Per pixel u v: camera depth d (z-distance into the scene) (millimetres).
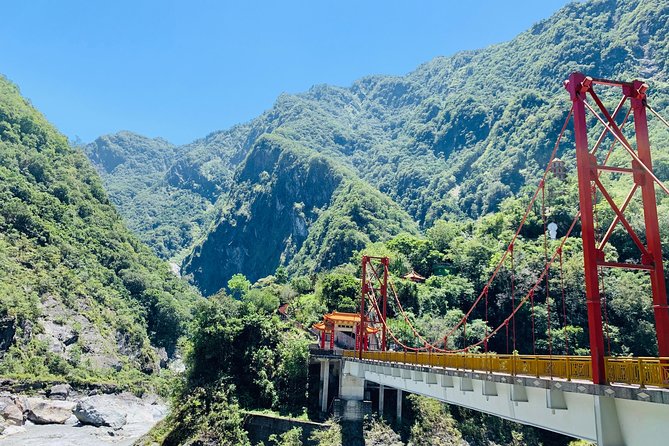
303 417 62250
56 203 147000
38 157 155375
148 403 99562
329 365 68062
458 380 36594
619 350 75750
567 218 107000
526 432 62281
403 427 61156
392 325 79062
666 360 18531
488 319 88625
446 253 112188
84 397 90125
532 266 89688
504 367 30422
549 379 25062
